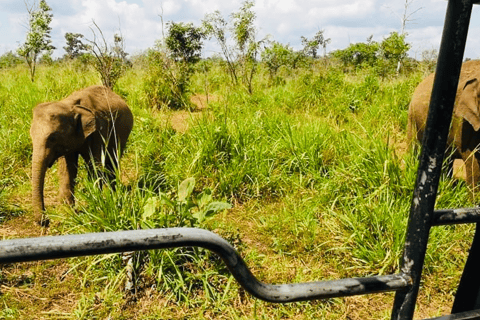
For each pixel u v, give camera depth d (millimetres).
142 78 10094
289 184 4695
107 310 2807
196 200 3365
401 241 3229
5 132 6176
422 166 1003
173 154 5004
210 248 873
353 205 3988
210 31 11289
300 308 2865
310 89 9219
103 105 4676
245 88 10398
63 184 4340
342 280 1007
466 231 3541
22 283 3090
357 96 8727
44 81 10055
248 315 2807
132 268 2965
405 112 7168
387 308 2904
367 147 4590
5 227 3965
